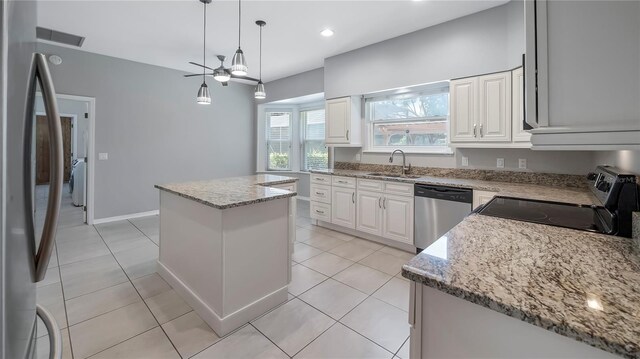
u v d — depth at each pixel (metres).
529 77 0.67
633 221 1.10
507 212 1.62
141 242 3.58
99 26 3.34
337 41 3.79
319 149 6.08
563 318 0.62
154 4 2.86
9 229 0.53
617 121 0.61
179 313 2.09
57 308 2.13
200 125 5.45
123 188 4.59
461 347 0.80
